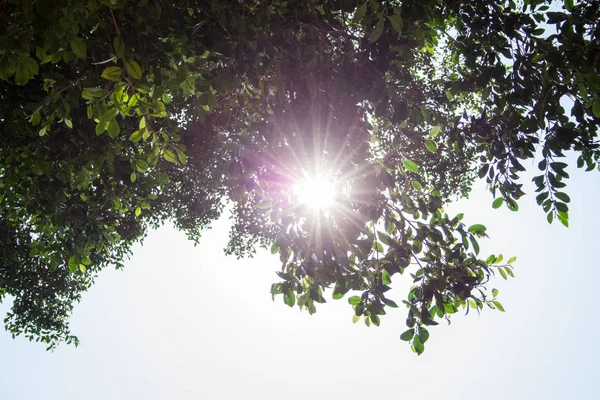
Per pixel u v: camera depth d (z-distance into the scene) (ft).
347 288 15.21
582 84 13.35
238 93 17.07
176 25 13.37
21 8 10.44
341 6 14.01
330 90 15.44
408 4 12.65
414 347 14.94
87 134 19.75
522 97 15.33
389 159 16.71
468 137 18.31
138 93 12.82
